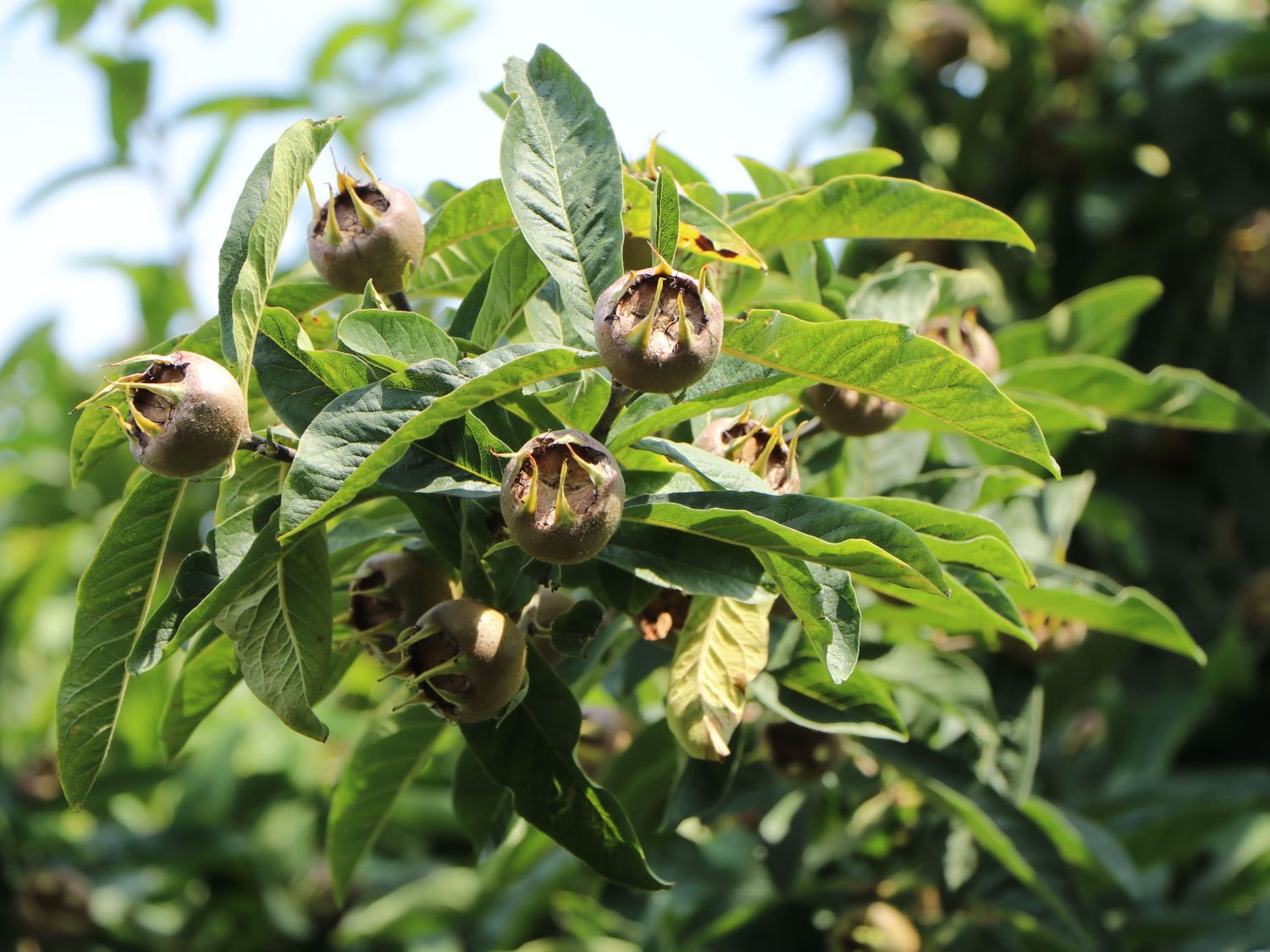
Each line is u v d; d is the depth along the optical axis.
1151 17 2.45
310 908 2.11
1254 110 2.31
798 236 1.29
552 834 1.23
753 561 1.21
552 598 1.27
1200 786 1.74
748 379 1.20
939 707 1.36
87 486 2.55
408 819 2.04
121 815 2.19
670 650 1.36
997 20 2.33
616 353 1.16
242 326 1.17
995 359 1.36
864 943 1.45
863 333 1.17
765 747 1.38
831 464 1.32
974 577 1.29
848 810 1.50
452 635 1.18
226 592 1.18
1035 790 1.76
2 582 2.31
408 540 1.26
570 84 1.22
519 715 1.23
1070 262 2.30
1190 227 2.28
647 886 1.23
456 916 2.00
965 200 1.27
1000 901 1.46
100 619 1.21
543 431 1.21
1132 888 1.44
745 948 1.49
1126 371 1.43
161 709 2.09
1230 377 2.26
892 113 2.34
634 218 1.24
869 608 1.37
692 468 1.21
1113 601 1.36
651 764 1.40
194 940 2.08
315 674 1.20
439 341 1.19
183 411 1.17
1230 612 2.16
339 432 1.16
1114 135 2.23
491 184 1.27
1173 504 2.20
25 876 1.99
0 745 2.16
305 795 2.13
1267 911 1.69
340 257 1.23
